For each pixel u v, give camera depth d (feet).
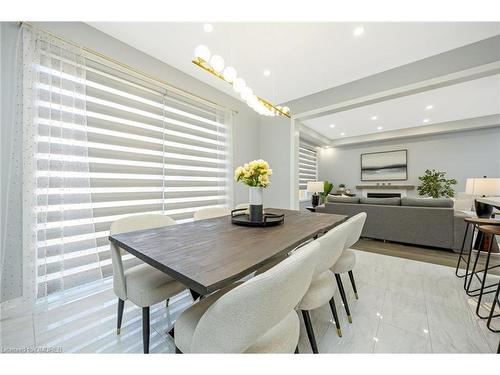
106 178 6.93
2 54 5.00
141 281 3.84
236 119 12.08
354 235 4.61
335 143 23.29
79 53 6.05
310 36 6.83
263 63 8.32
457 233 9.21
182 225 5.17
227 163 11.22
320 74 9.14
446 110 14.37
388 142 21.36
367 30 6.56
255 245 3.55
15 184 5.15
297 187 12.35
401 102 12.90
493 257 8.58
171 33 6.75
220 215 7.07
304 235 4.21
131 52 7.41
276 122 12.91
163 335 4.36
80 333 4.40
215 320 2.06
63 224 5.65
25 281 5.12
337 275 4.75
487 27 6.42
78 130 5.98
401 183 20.68
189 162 9.64
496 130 16.67
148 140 8.09
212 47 7.39
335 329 4.45
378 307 5.23
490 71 6.91
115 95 7.12
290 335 2.66
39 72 5.37
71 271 5.81
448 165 18.56
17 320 4.82
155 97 8.29
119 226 4.64
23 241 5.10
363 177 22.79
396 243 10.91
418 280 6.69
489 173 17.01
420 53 7.68
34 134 5.26
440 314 4.92
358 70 8.81
